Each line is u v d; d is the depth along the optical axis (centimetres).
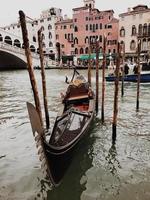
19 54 4203
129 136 820
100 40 4775
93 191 529
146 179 566
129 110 1174
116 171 605
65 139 632
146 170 605
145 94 1617
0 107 1291
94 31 4825
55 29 5362
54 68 4300
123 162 648
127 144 755
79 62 4744
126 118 1033
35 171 605
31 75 649
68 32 5209
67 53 5288
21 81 2606
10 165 636
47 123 902
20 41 4841
